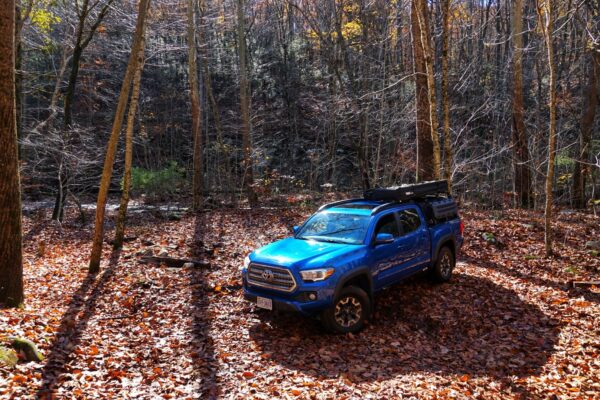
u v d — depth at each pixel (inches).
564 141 791.7
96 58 1083.3
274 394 185.6
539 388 194.1
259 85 1406.3
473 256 418.9
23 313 249.6
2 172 257.8
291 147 1252.5
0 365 179.0
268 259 252.8
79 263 402.9
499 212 624.1
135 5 691.4
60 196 676.1
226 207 797.2
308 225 302.5
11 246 261.4
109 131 1208.8
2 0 248.5
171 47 804.6
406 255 293.0
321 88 1210.6
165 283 333.7
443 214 331.9
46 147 641.0
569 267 374.9
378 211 289.7
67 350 213.5
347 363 220.2
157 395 180.9
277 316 278.1
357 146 836.0
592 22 588.1
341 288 247.6
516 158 718.5
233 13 1256.2
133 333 246.5
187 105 1412.4
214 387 191.2
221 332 254.2
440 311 287.3
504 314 281.7
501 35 994.1
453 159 657.0
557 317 274.7
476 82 832.9
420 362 224.8
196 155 756.6
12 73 258.7
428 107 512.1
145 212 750.5
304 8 1151.6
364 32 896.9
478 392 190.7
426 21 458.6
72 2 735.1
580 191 699.4
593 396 185.9
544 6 375.2
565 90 887.7
